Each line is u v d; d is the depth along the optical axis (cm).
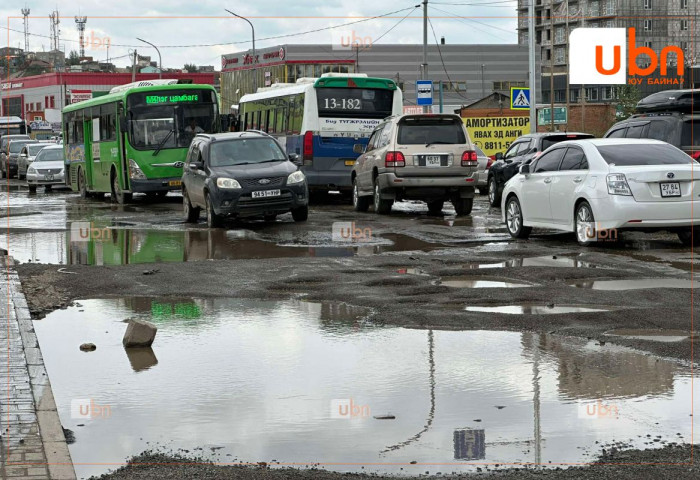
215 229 2050
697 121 1806
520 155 2561
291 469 525
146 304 1093
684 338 848
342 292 1133
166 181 3016
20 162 5100
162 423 623
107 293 1173
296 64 10300
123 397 691
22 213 2636
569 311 984
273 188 2072
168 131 3019
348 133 2872
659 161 1530
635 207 1483
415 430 594
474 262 1385
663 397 660
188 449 567
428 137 2239
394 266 1355
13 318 963
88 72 12500
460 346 838
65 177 3838
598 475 504
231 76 11075
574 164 1600
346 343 861
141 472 523
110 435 598
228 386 717
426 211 2505
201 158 2181
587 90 13888
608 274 1236
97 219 2397
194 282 1234
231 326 952
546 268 1287
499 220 2169
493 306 1026
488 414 627
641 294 1076
